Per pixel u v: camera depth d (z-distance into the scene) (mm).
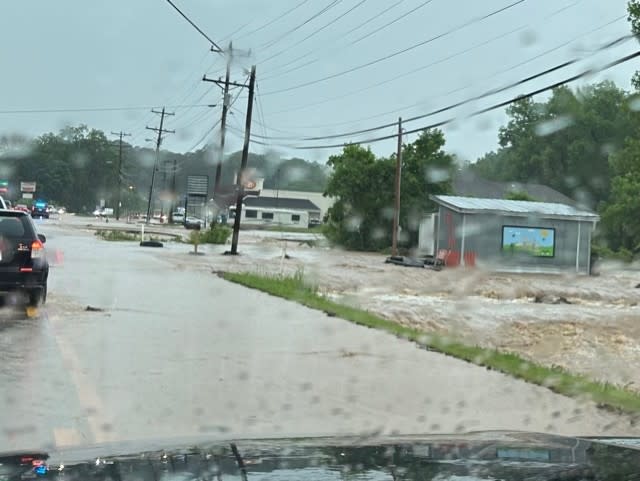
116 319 11758
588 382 8539
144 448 2477
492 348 11891
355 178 48406
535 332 14648
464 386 8016
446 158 48969
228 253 35156
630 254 46156
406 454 2342
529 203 38000
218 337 10539
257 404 6871
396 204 41750
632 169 47500
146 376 7812
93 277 18906
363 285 23797
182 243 43094
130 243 38938
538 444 2568
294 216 91375
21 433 5645
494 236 35125
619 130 54750
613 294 24125
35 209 66625
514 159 65812
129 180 75625
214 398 7031
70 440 5512
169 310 13219
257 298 15891
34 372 7723
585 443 2619
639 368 11016
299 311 13844
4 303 12719
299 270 24031
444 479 2035
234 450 2410
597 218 36188
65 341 9594
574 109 56625
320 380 8047
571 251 35969
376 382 8055
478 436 2789
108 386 7293
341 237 49750
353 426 6250
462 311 17734
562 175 62188
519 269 35312
